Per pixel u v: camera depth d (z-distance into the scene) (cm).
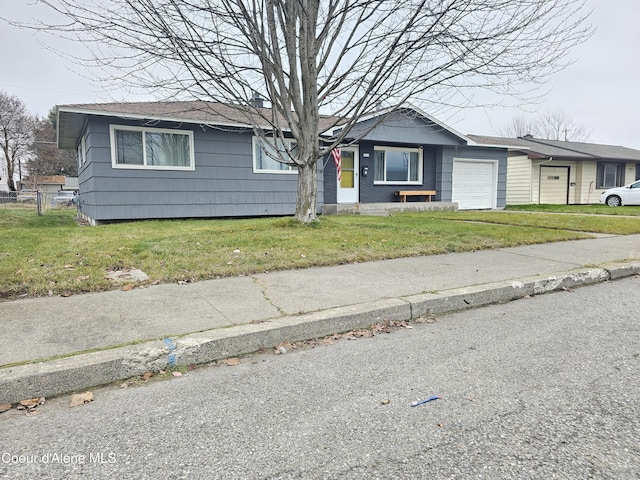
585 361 289
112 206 1048
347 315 351
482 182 1708
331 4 696
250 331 312
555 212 1443
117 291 421
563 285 491
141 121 1061
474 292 422
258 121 1184
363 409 229
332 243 655
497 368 279
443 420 218
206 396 246
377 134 1404
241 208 1209
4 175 5203
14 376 241
